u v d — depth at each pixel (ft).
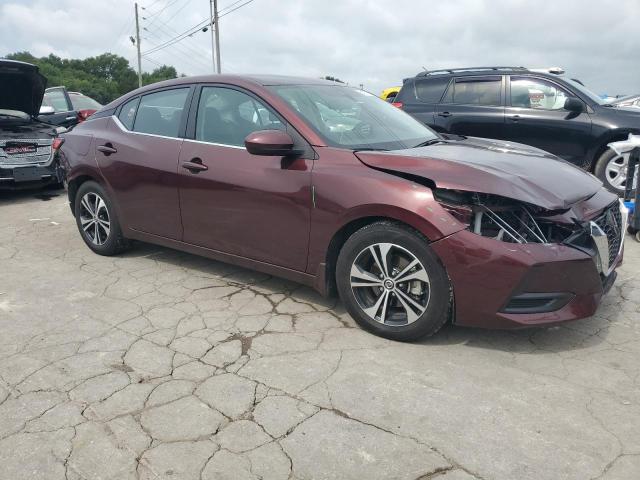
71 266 15.46
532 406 8.47
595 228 9.86
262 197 11.76
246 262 12.65
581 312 9.72
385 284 10.45
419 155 10.83
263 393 8.89
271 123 11.98
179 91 14.02
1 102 25.93
